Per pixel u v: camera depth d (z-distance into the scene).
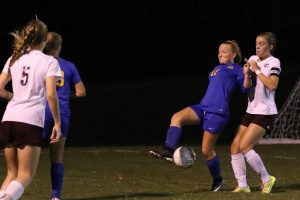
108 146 42.19
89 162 31.53
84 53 71.56
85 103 59.56
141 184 24.22
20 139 15.70
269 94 21.62
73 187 23.36
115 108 58.47
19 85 15.97
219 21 73.12
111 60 72.12
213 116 21.61
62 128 19.58
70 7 70.94
